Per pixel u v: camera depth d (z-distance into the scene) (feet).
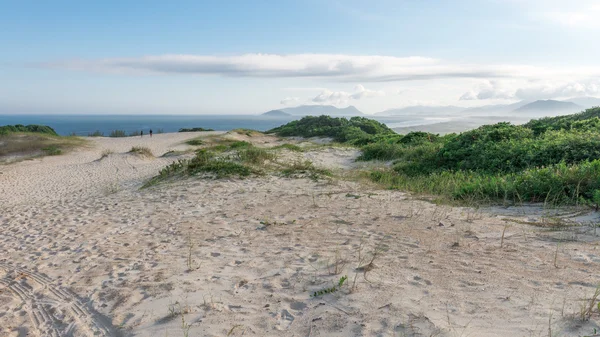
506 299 10.13
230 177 38.27
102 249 18.70
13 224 26.99
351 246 15.94
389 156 53.67
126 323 10.48
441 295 10.69
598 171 22.56
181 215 25.20
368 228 18.72
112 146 111.04
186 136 131.85
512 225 17.74
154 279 13.55
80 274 15.21
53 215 28.94
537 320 8.88
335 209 23.73
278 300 11.18
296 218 22.04
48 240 21.68
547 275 11.55
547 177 23.75
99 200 34.22
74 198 38.70
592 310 8.97
